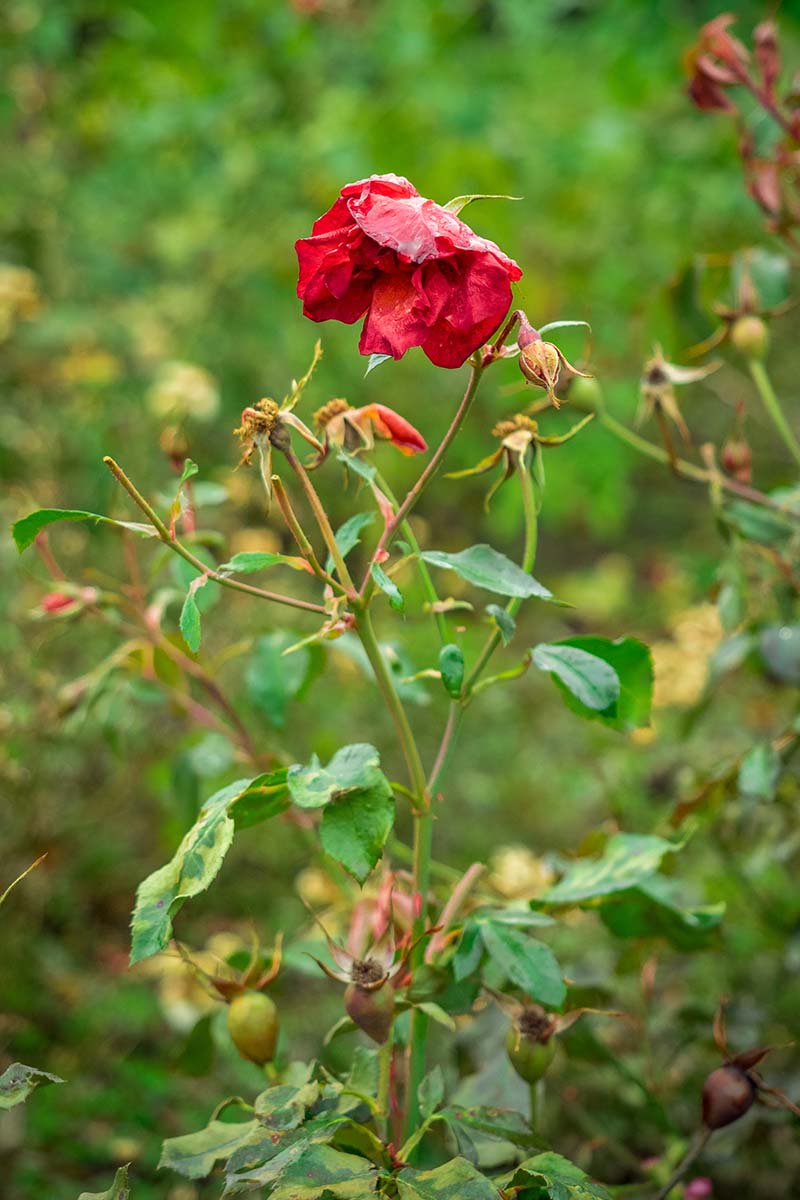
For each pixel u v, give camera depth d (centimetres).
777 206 94
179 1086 108
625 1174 89
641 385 89
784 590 91
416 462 206
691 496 241
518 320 67
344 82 210
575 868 79
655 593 200
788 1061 95
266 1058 74
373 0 218
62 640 124
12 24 181
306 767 67
